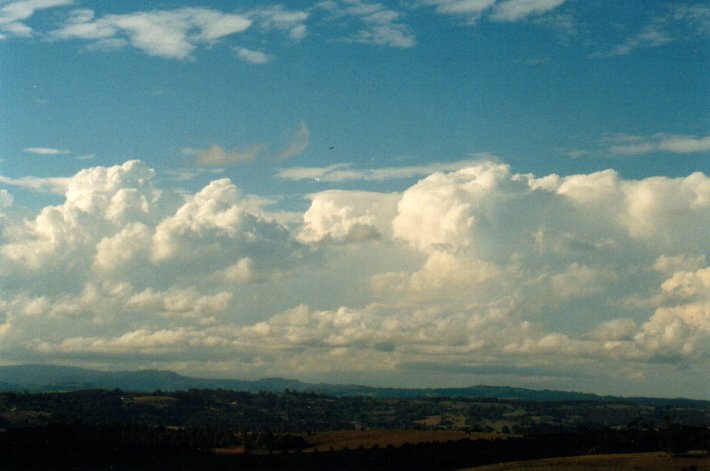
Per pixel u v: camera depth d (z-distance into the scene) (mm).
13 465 173750
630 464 167875
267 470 180750
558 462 173875
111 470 175000
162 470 178125
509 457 188875
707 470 158625
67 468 174125
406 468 180375
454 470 177500
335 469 180875
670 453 180000
